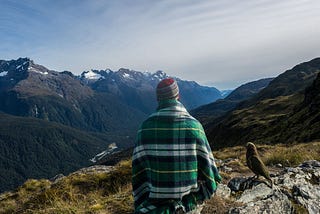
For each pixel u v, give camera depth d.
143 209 1.83
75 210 3.77
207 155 1.85
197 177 1.90
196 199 1.86
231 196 3.41
